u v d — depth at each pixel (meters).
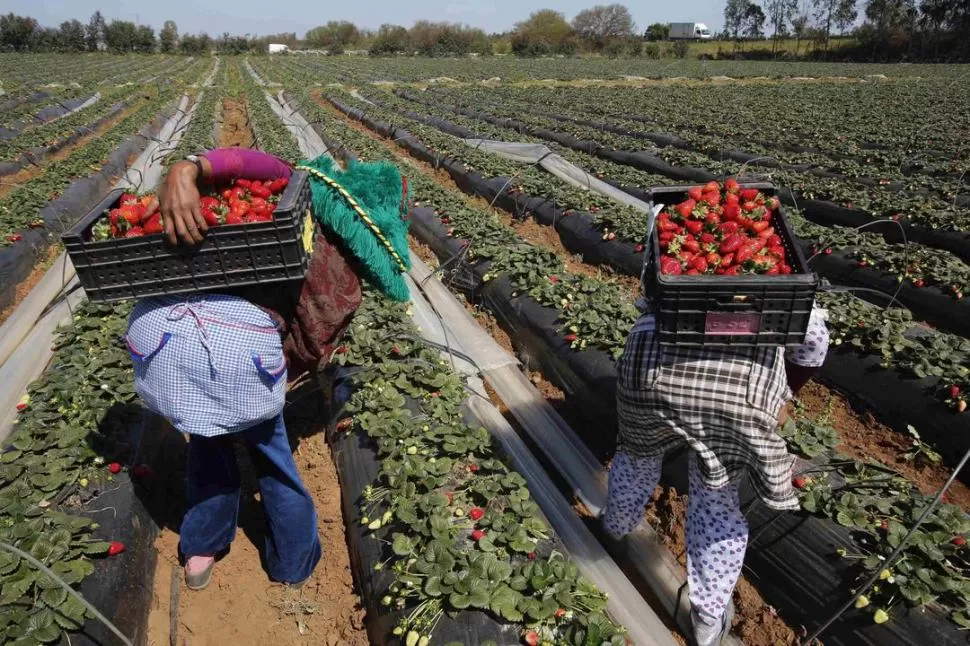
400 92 35.66
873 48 65.19
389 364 5.51
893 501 4.05
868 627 3.46
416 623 3.31
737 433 2.91
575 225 10.73
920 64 58.03
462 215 10.13
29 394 5.30
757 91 33.62
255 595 4.12
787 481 2.97
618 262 9.55
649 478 3.72
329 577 4.25
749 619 3.99
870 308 6.81
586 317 6.43
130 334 3.13
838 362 6.34
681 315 2.76
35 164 16.31
